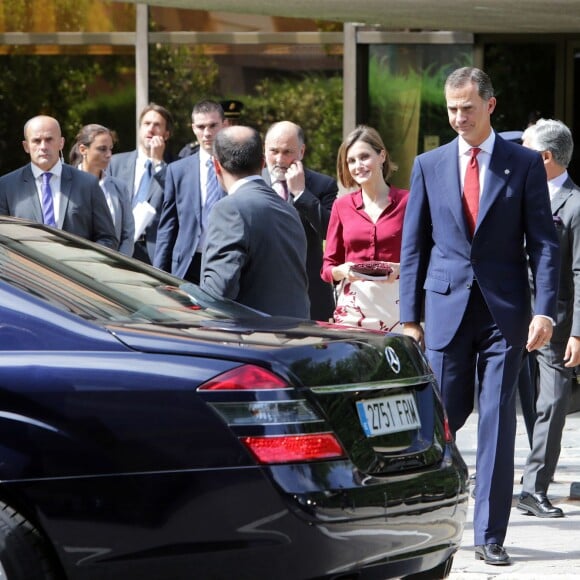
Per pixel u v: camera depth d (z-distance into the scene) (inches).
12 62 1272.1
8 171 1273.4
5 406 393.1
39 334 403.5
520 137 762.8
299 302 590.2
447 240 586.2
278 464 385.7
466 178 584.4
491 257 580.7
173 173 818.2
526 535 636.7
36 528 392.8
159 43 1251.2
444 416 464.1
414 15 925.2
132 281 470.0
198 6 922.1
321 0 836.6
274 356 398.3
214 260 568.4
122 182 909.8
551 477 685.3
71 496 388.8
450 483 441.4
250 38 1238.9
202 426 387.9
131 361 396.2
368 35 1223.5
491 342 581.9
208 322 445.1
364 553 398.3
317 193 802.8
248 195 577.3
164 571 387.9
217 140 587.5
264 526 383.9
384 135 1233.4
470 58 1222.3
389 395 430.3
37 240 478.6
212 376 391.9
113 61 1258.6
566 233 666.2
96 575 390.0
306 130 1237.1
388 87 1230.9
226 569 386.0
